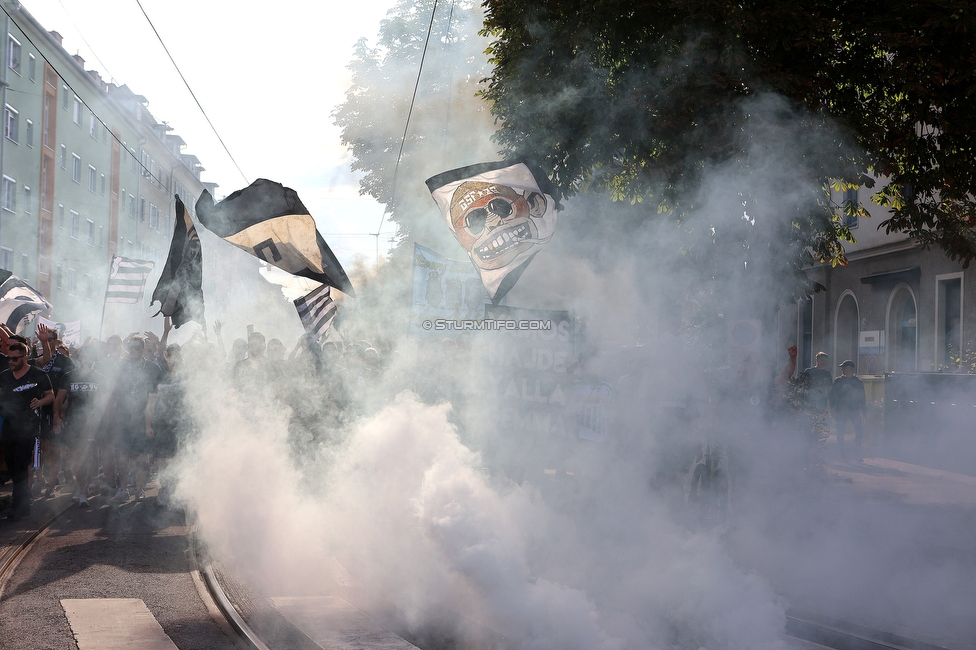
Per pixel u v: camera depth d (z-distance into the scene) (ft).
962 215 42.78
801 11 33.53
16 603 19.03
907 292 69.36
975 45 33.12
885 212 69.15
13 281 60.08
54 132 135.33
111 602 19.19
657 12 35.29
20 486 29.68
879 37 33.22
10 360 29.78
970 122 33.81
